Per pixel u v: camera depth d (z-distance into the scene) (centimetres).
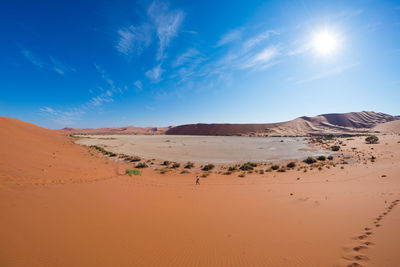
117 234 594
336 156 3562
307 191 1259
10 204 747
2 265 405
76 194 984
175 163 2941
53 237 540
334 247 518
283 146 5650
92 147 4638
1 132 2705
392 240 525
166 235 608
